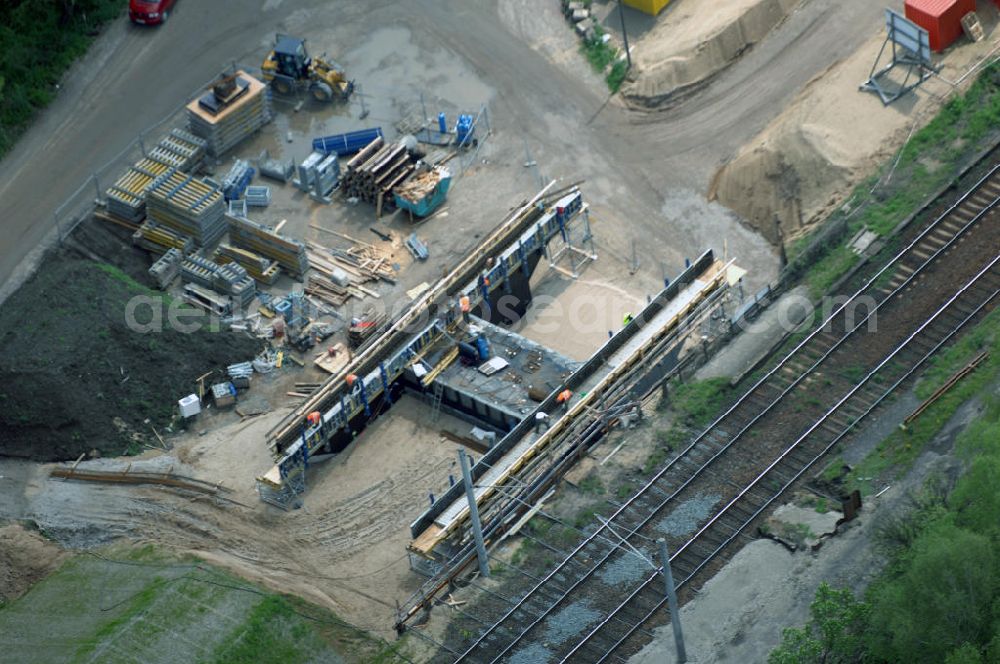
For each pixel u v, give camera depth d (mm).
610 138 119500
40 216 116875
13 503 100625
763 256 110438
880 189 110375
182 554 97500
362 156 117375
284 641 91938
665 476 98062
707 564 93188
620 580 93188
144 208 116125
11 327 106688
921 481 93562
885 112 113750
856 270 106688
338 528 98750
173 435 104375
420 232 115312
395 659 91562
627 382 102438
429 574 95438
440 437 103000
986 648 80562
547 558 95000
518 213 111000
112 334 106188
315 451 101062
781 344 104062
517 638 91312
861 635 84812
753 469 97438
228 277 110750
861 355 102250
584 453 100188
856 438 97875
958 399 97375
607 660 89688
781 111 117688
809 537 92688
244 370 106812
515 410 101062
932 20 114438
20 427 102688
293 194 118688
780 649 84062
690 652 88812
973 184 109062
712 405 101375
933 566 81562
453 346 104312
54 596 95438
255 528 99125
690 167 116562
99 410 103688
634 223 113938
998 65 113750
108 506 100438
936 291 104500
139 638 91250
